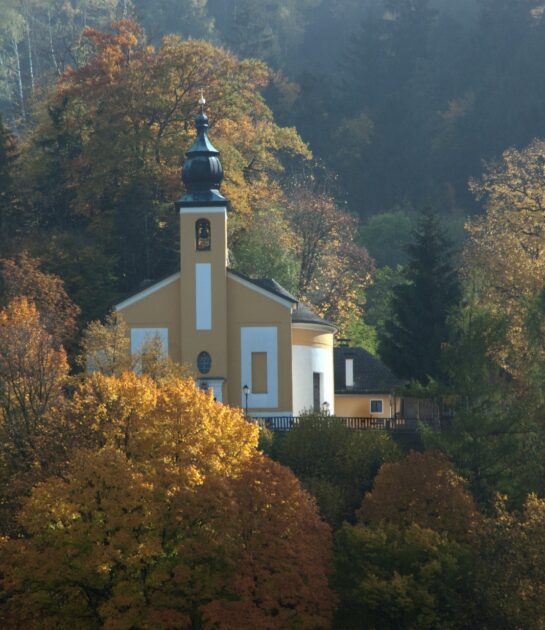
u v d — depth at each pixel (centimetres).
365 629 17075
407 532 17300
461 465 19825
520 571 16612
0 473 17800
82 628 16238
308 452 19725
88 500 16362
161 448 17300
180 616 15925
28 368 19275
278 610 16500
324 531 17150
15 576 16075
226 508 16425
